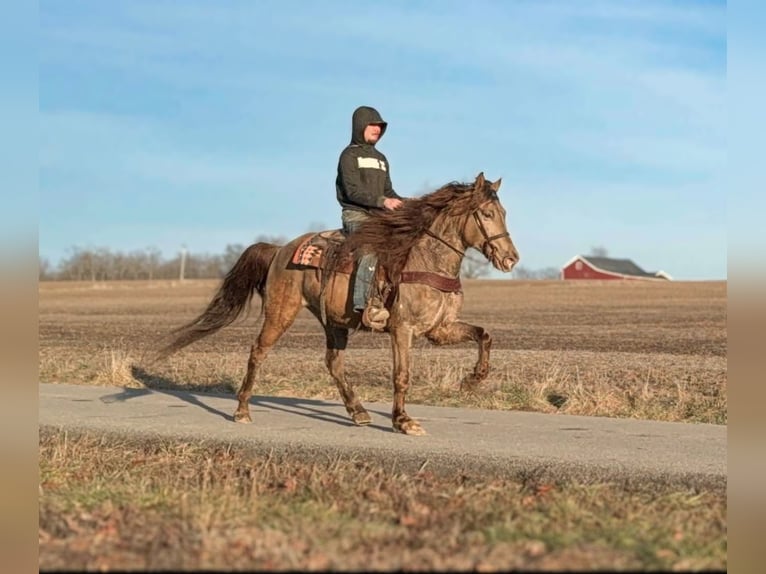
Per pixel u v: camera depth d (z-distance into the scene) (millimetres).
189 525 6789
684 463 8570
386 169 11047
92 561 5938
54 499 7652
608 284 90750
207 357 20531
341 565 5770
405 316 10156
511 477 8641
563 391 14242
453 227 10156
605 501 7535
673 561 5832
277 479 8695
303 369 17844
